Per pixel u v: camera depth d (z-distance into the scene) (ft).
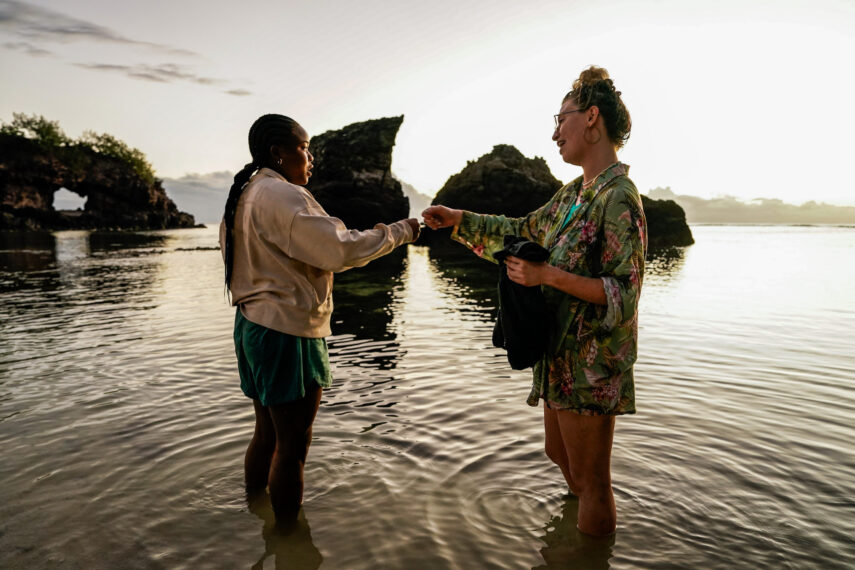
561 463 8.32
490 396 13.57
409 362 17.16
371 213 121.60
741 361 17.04
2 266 57.52
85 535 7.50
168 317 25.36
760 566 6.75
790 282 41.06
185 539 7.45
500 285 7.22
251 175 8.14
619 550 7.15
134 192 259.80
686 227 106.22
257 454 8.71
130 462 9.81
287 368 7.59
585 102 7.25
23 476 9.27
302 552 7.14
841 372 15.71
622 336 6.93
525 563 6.90
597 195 7.11
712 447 10.34
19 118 224.12
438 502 8.45
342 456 10.11
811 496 8.50
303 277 7.64
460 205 115.14
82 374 15.55
